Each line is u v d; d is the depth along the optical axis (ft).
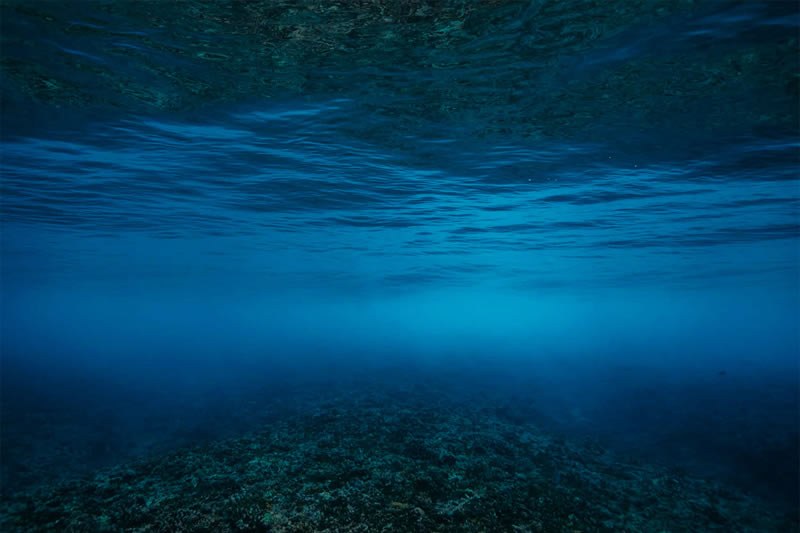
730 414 68.54
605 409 73.36
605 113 29.89
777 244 75.25
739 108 28.09
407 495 25.25
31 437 52.31
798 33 20.24
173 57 23.90
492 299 223.30
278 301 262.67
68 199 54.54
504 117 31.17
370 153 38.78
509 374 113.09
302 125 33.17
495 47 22.67
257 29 21.33
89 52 23.27
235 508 22.15
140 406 72.79
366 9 19.75
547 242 77.87
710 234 67.92
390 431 40.73
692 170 40.11
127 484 25.86
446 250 88.79
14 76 25.66
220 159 40.65
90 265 117.60
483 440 39.88
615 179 43.42
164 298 245.24
